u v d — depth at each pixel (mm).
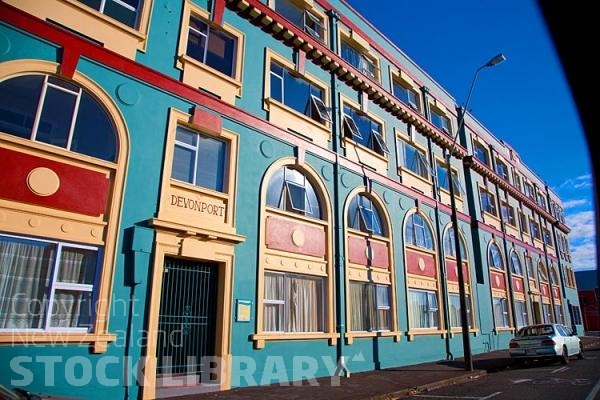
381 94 17609
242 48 12492
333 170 14469
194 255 9711
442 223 20375
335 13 16562
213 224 10344
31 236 7613
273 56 13414
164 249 9234
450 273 20062
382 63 19172
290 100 13914
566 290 38125
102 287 8195
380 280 15336
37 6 8477
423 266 18000
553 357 16266
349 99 16234
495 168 28922
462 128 25797
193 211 10023
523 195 31891
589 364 16172
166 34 10586
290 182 13000
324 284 13180
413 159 19812
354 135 15891
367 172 15953
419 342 16703
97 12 9305
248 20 12977
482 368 14883
